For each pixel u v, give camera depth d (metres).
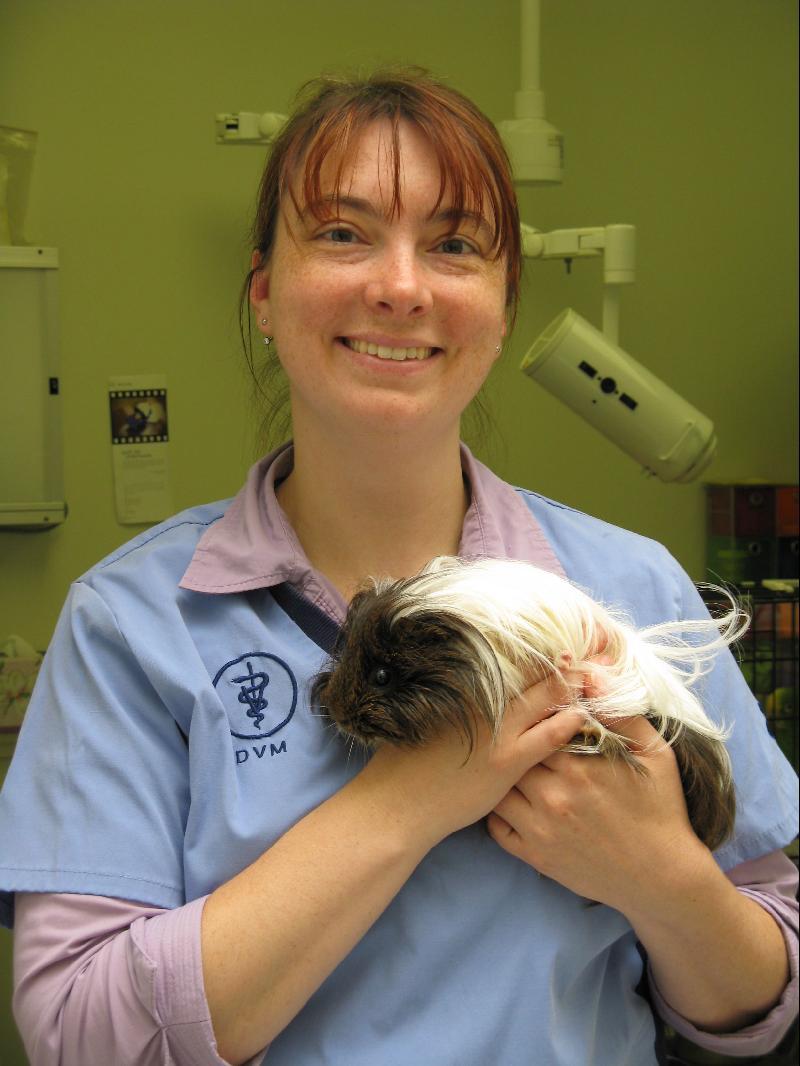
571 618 1.07
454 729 1.02
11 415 2.27
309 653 1.15
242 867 1.05
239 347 2.51
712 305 2.86
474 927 1.08
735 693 1.26
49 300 2.26
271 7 2.52
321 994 1.06
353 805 1.01
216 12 2.50
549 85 2.69
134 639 1.11
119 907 1.02
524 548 1.25
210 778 1.07
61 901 1.02
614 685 1.06
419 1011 1.07
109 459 2.55
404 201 1.08
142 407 2.54
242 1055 0.96
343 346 1.09
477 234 1.12
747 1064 1.94
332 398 1.10
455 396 1.12
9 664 2.43
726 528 2.78
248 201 2.55
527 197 2.70
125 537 2.58
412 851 1.00
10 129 2.29
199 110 2.51
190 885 1.06
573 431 2.78
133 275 2.51
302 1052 1.05
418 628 1.03
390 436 1.10
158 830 1.06
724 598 1.47
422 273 1.08
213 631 1.15
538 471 2.77
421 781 1.01
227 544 1.19
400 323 1.07
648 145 2.77
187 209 2.52
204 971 0.94
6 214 2.29
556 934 1.09
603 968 1.15
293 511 1.26
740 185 2.85
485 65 2.64
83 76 2.45
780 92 2.85
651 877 1.05
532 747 1.02
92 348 2.51
